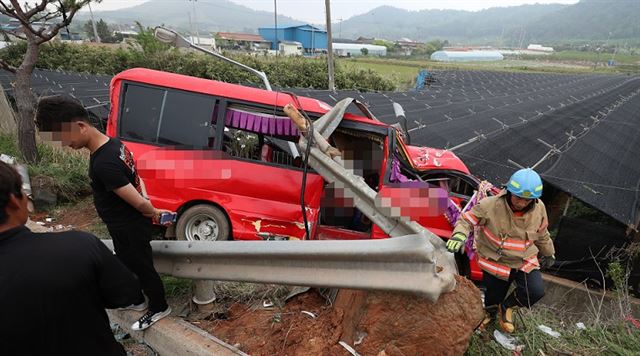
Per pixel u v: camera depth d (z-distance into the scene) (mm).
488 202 2922
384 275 2166
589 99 18938
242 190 4348
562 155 7355
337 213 4418
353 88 24062
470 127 9906
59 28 5781
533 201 2873
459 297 2350
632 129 11094
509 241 2945
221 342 2584
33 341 1484
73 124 2117
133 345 3014
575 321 4055
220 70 21094
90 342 1650
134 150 4336
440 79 33219
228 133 4676
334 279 2316
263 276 2562
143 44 22062
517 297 3086
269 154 5000
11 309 1418
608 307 4707
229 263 2686
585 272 5227
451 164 5164
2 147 6527
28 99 5770
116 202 2414
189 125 4387
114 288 1700
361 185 3160
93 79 15062
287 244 2453
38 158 5953
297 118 3586
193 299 3061
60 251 1523
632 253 4902
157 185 4387
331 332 2586
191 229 4508
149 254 2625
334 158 3428
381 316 2361
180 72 21109
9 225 1517
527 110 13680
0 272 1423
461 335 2318
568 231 5340
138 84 4363
